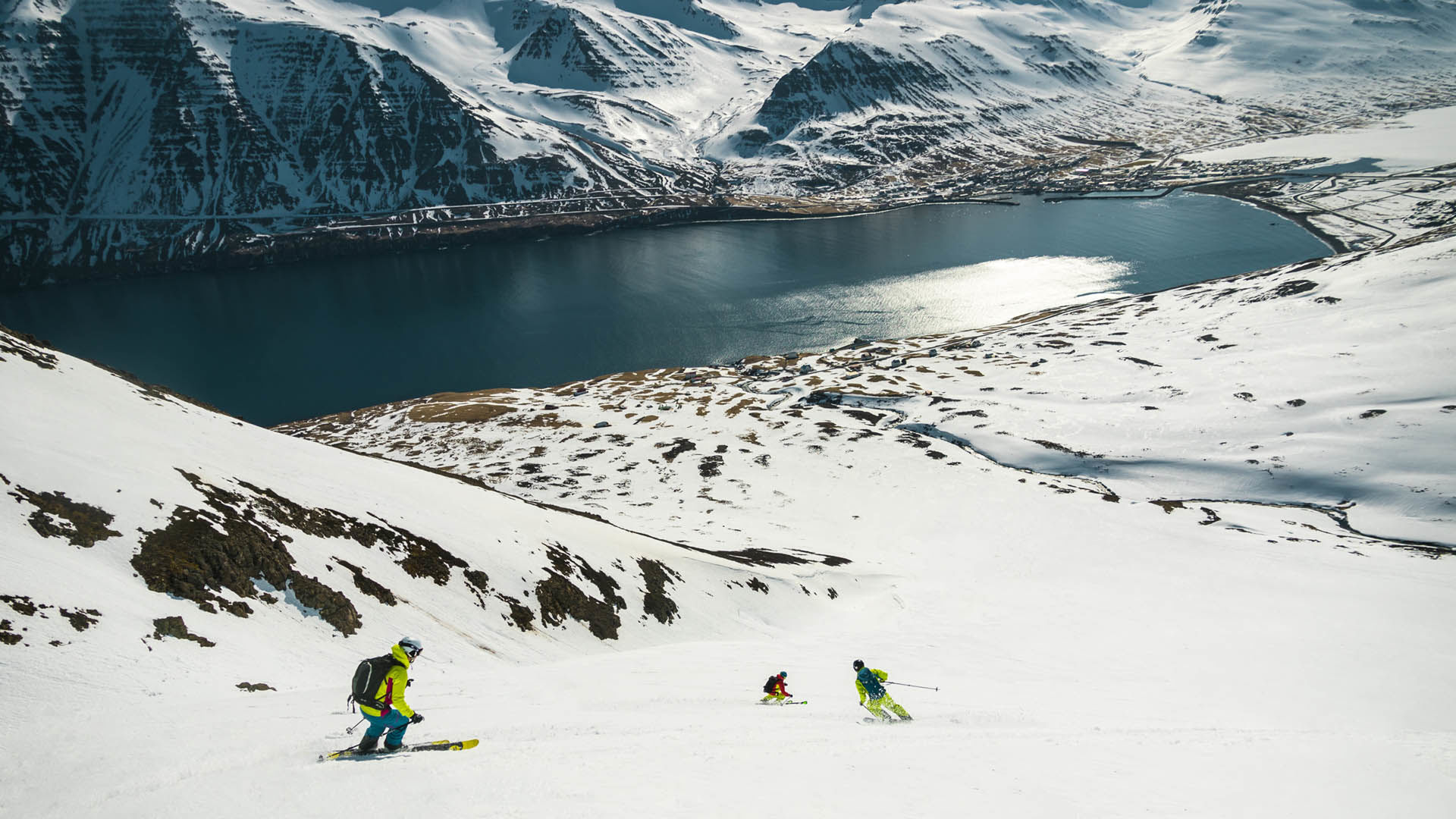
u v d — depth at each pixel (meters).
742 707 23.58
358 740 15.30
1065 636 58.94
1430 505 106.75
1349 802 14.41
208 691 21.92
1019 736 19.52
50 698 18.75
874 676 22.92
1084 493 109.44
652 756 15.05
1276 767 16.75
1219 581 77.44
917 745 17.61
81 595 24.02
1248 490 118.56
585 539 57.12
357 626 33.19
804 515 102.56
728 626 56.84
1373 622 62.78
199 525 31.72
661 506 103.94
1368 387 139.75
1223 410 142.12
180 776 12.99
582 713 20.56
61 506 28.47
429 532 45.03
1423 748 18.33
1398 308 169.50
